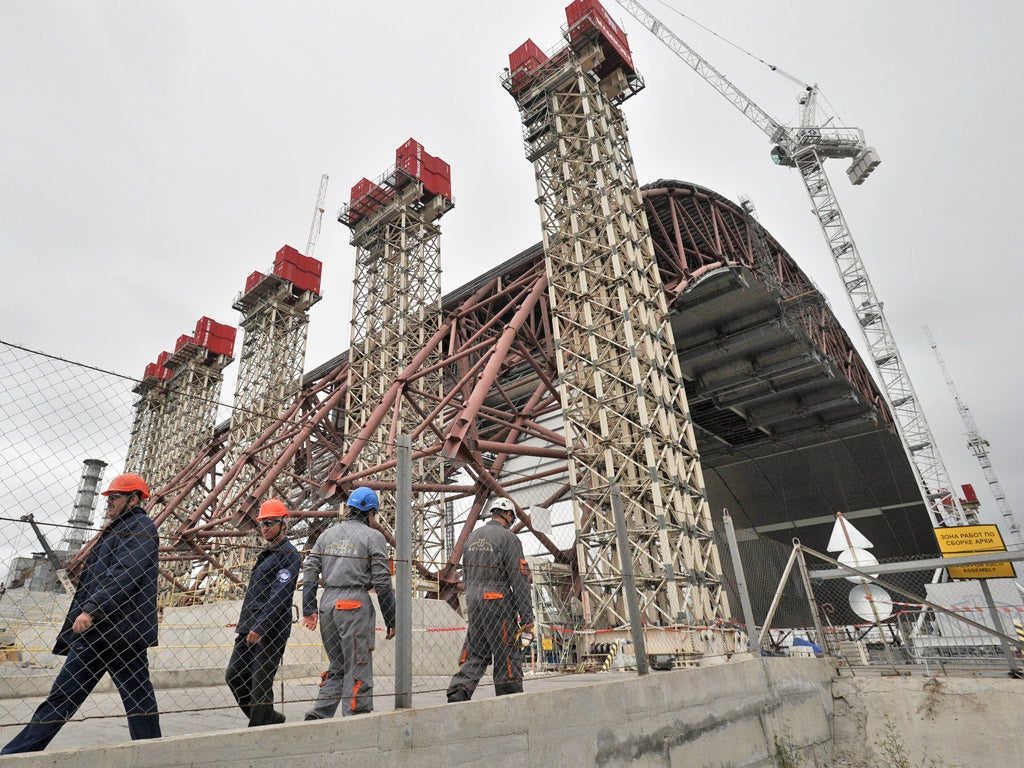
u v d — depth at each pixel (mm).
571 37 27609
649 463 18109
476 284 37719
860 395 52906
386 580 5547
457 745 4988
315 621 5645
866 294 70062
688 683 7863
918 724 10609
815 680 11172
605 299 22125
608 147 25234
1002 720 9945
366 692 5297
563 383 21516
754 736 8836
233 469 33312
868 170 78000
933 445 58969
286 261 48375
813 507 64875
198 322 57969
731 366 45812
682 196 37594
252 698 5328
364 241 39344
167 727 5801
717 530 19906
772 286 40062
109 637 4371
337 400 35906
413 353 34812
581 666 14812
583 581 17688
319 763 4199
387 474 28094
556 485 33875
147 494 4934
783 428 57000
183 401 54469
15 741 3898
